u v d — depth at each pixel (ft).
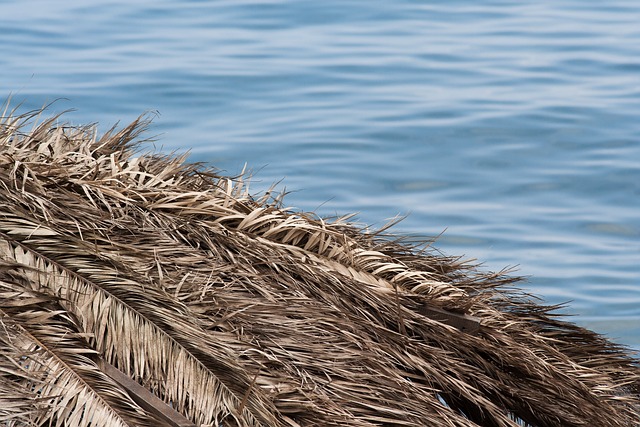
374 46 251.60
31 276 48.75
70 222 51.01
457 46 253.24
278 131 189.26
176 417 45.98
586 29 271.69
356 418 47.67
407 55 244.01
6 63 228.43
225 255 54.34
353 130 189.88
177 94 210.18
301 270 55.01
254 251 54.85
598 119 198.90
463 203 162.61
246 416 46.70
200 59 234.79
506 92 216.33
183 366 47.70
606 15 287.89
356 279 57.06
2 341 45.73
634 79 227.61
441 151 183.11
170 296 49.19
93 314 48.44
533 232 149.48
